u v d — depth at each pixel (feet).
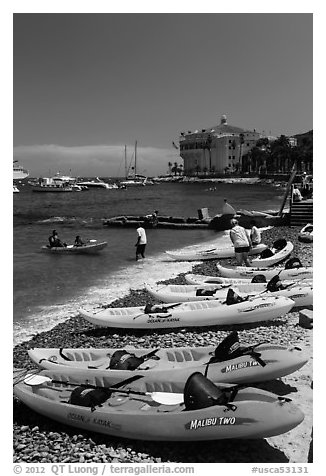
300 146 302.45
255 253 56.39
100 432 19.35
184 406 18.74
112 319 31.40
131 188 359.46
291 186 85.10
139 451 18.56
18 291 44.29
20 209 153.17
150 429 18.13
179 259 58.39
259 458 17.87
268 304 30.22
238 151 443.73
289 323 31.24
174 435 17.83
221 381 20.57
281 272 41.06
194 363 22.71
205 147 460.55
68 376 22.07
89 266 55.93
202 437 17.54
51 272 52.44
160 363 22.95
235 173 440.04
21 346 30.42
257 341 27.94
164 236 84.74
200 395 18.02
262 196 214.07
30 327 34.32
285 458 17.81
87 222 110.93
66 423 20.17
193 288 36.96
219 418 17.25
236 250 47.73
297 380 22.80
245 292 34.63
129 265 56.29
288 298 31.17
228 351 21.29
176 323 30.68
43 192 268.00
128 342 29.94
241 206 147.84
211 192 268.21
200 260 57.77
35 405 20.76
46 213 136.46
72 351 24.94
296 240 64.44
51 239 67.21
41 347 30.12
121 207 160.45
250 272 42.34
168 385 20.58
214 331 30.68
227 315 30.12
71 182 337.72
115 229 96.68
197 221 97.50
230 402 17.54
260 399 17.83
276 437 18.88
